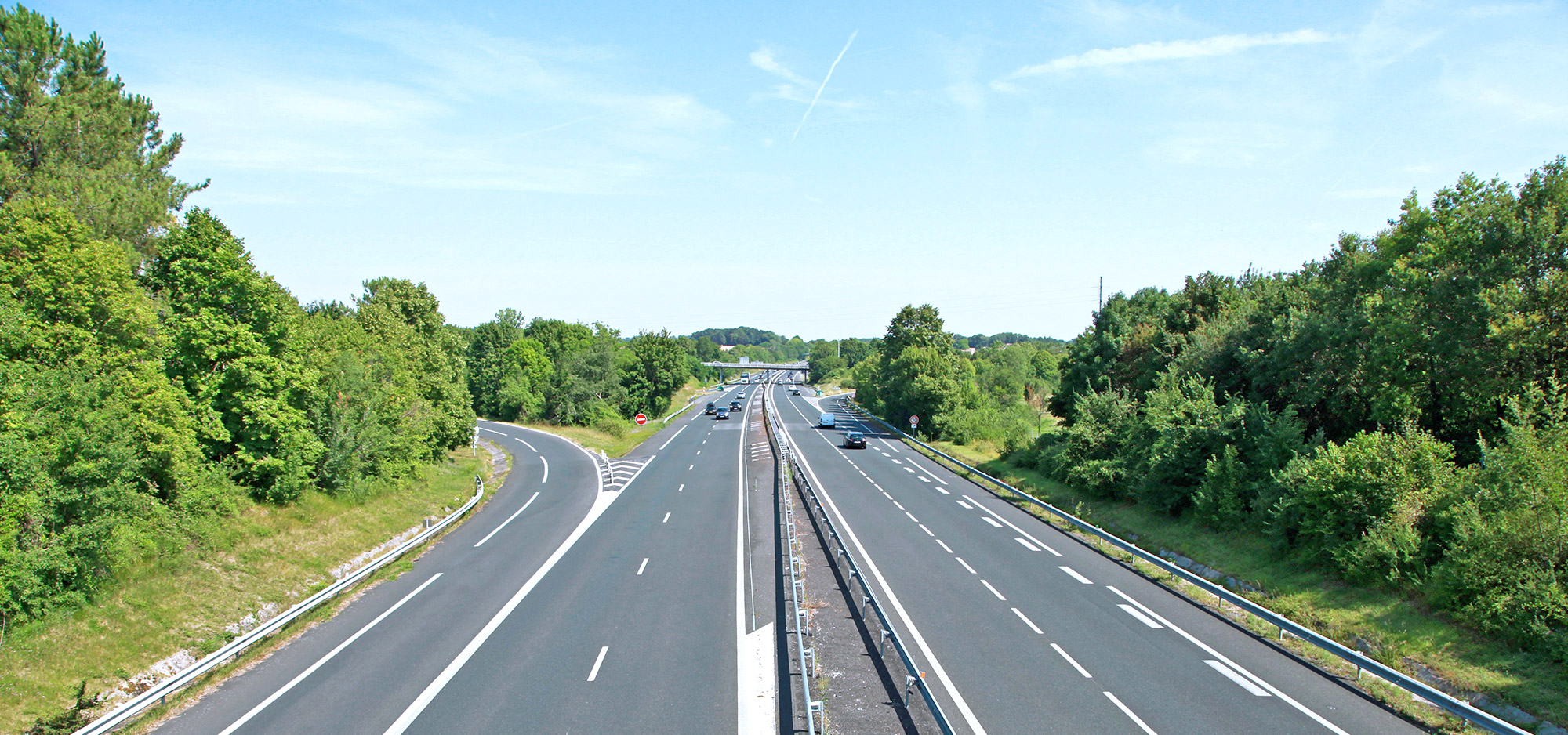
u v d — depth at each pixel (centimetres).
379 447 3306
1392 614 1786
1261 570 2284
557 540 2831
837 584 2203
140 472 2138
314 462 2994
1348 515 2069
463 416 5022
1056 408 5284
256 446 2759
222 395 2717
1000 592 2119
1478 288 2178
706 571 2353
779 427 7544
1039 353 13438
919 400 6819
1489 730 1229
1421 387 2425
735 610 1973
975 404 7381
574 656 1664
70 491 1775
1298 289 3472
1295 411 2897
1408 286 2364
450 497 3712
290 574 2292
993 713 1355
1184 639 1736
